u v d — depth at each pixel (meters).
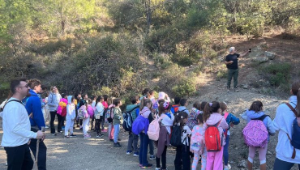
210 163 5.23
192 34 16.20
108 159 7.36
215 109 5.23
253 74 12.21
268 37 15.64
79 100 11.37
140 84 13.70
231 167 6.66
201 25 16.11
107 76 14.27
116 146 8.62
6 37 18.39
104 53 14.90
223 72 13.09
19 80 4.51
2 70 18.86
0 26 18.66
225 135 5.81
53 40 22.19
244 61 13.61
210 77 13.27
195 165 5.54
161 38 17.31
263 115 5.59
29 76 18.03
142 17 21.81
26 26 20.50
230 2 16.59
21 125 4.38
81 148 8.45
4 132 4.46
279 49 13.91
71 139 9.66
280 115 3.80
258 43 15.08
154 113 7.48
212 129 5.13
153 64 15.76
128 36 16.75
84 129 9.86
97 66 14.45
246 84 11.61
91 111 10.19
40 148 5.55
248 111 5.74
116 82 13.99
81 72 15.02
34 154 5.52
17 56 18.59
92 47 15.41
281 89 10.91
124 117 7.68
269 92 10.70
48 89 15.61
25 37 20.25
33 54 19.19
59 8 21.28
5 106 4.42
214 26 16.16
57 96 10.52
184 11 20.20
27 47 20.08
